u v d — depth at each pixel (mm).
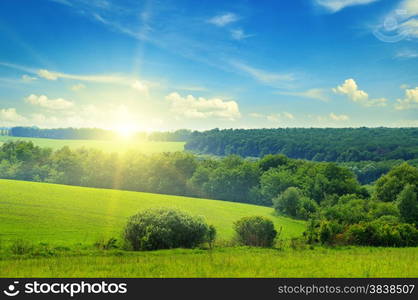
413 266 23797
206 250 31203
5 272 20484
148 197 86500
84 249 30062
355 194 83062
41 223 50281
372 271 22000
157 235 32469
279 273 21062
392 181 78250
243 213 77688
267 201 99625
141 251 30375
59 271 20922
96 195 79438
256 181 105812
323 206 80688
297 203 76000
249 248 33875
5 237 40281
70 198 71500
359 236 39375
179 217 34469
